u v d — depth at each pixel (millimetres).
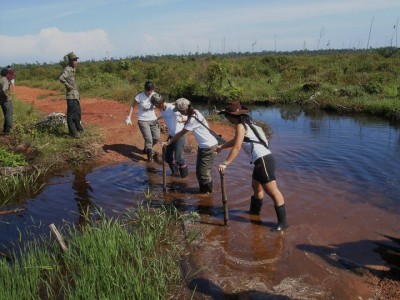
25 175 7918
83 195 7012
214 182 7535
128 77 31469
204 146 6672
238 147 5406
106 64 36469
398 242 5203
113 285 4047
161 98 7379
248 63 36938
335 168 8398
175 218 6008
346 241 5238
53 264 4562
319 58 41094
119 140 10117
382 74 23656
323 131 13008
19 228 5754
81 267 4316
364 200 6598
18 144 9172
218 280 4406
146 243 4969
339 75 25984
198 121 6574
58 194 7066
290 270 4582
